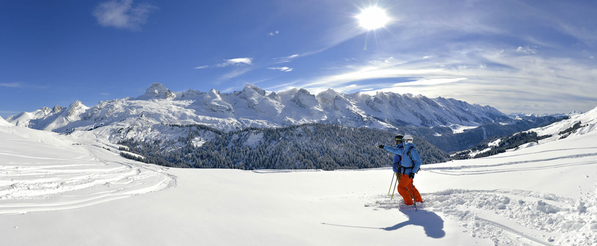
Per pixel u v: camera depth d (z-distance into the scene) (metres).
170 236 3.29
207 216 4.71
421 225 3.84
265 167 121.12
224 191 9.51
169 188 9.48
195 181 13.55
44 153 15.22
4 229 2.84
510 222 3.53
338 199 7.08
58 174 8.52
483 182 7.38
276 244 3.22
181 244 3.03
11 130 38.53
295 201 7.05
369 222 4.31
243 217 4.85
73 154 20.55
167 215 4.45
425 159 111.56
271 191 10.77
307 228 4.02
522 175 7.36
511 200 4.27
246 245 3.15
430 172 15.27
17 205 3.96
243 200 7.16
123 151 108.81
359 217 4.76
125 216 4.07
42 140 41.75
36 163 10.03
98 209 4.38
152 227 3.60
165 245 2.95
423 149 118.75
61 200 4.79
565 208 3.57
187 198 6.88
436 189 7.31
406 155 5.62
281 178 18.81
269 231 3.81
